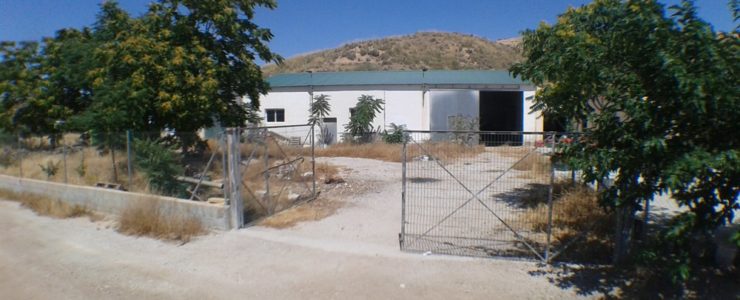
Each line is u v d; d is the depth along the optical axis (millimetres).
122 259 7086
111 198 10219
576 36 5676
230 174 8484
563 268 6090
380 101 30125
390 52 70438
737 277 5398
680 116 4453
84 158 11914
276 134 11766
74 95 18156
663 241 4992
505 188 11703
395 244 7430
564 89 7203
